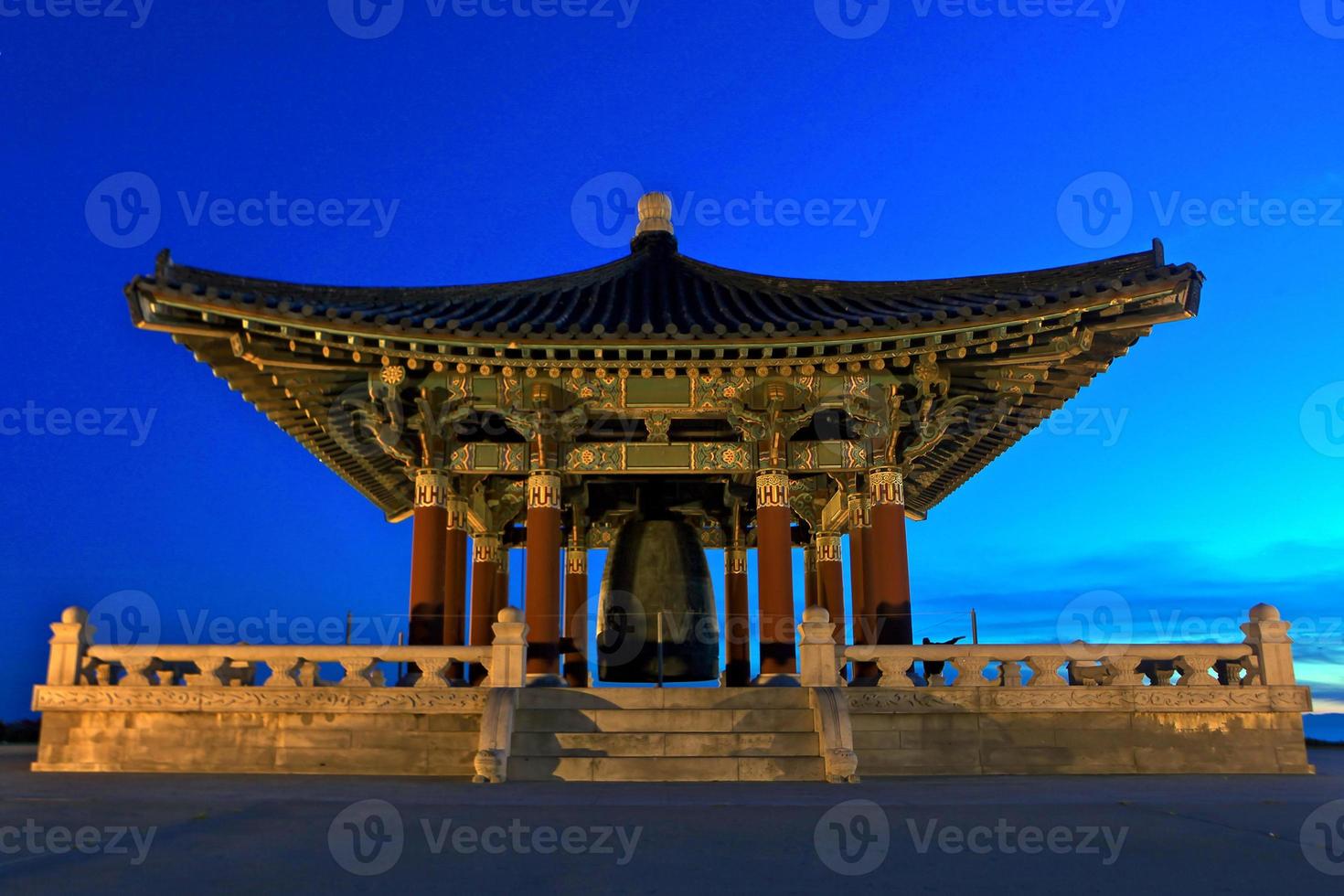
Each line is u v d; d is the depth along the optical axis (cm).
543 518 2325
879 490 2341
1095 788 1579
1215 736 1933
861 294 2556
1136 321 2136
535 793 1491
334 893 791
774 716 1870
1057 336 2194
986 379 2405
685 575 2570
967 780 1748
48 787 1539
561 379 2319
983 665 1981
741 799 1402
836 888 817
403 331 2089
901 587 2281
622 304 2520
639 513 2686
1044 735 1931
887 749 1920
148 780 1672
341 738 1889
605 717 1864
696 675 2517
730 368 2261
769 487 2356
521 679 1938
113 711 1909
